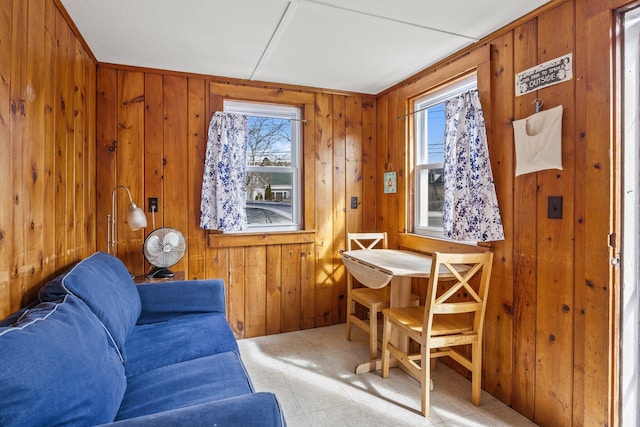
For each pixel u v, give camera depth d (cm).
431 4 193
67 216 203
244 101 315
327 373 251
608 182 165
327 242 343
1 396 83
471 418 203
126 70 278
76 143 221
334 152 344
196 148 297
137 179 281
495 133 226
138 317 210
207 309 235
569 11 182
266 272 323
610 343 165
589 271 172
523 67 207
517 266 212
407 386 236
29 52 153
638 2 156
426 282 295
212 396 137
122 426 91
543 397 195
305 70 289
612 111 164
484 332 235
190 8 196
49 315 119
